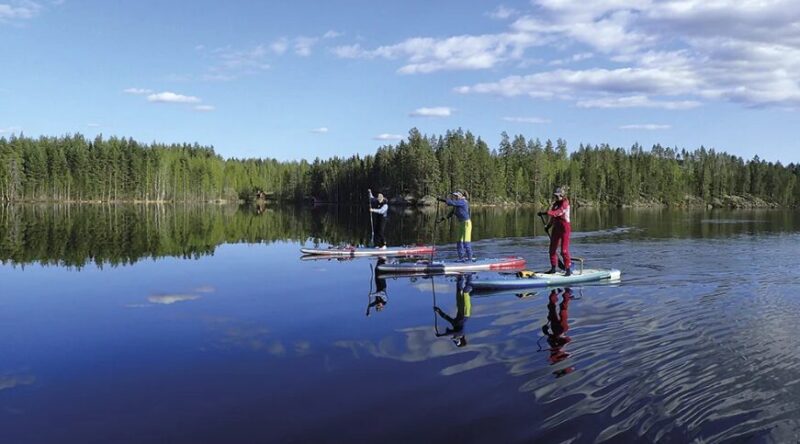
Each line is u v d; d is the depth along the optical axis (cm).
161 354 834
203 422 590
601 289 1315
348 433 555
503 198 10769
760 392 645
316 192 13562
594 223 4403
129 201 11462
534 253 2109
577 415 588
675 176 13250
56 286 1428
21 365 793
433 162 9925
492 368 738
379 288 1380
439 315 1059
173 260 1970
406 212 6981
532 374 711
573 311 1076
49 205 9062
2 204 9356
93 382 720
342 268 1767
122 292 1340
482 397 639
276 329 968
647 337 880
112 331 973
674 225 4097
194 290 1365
